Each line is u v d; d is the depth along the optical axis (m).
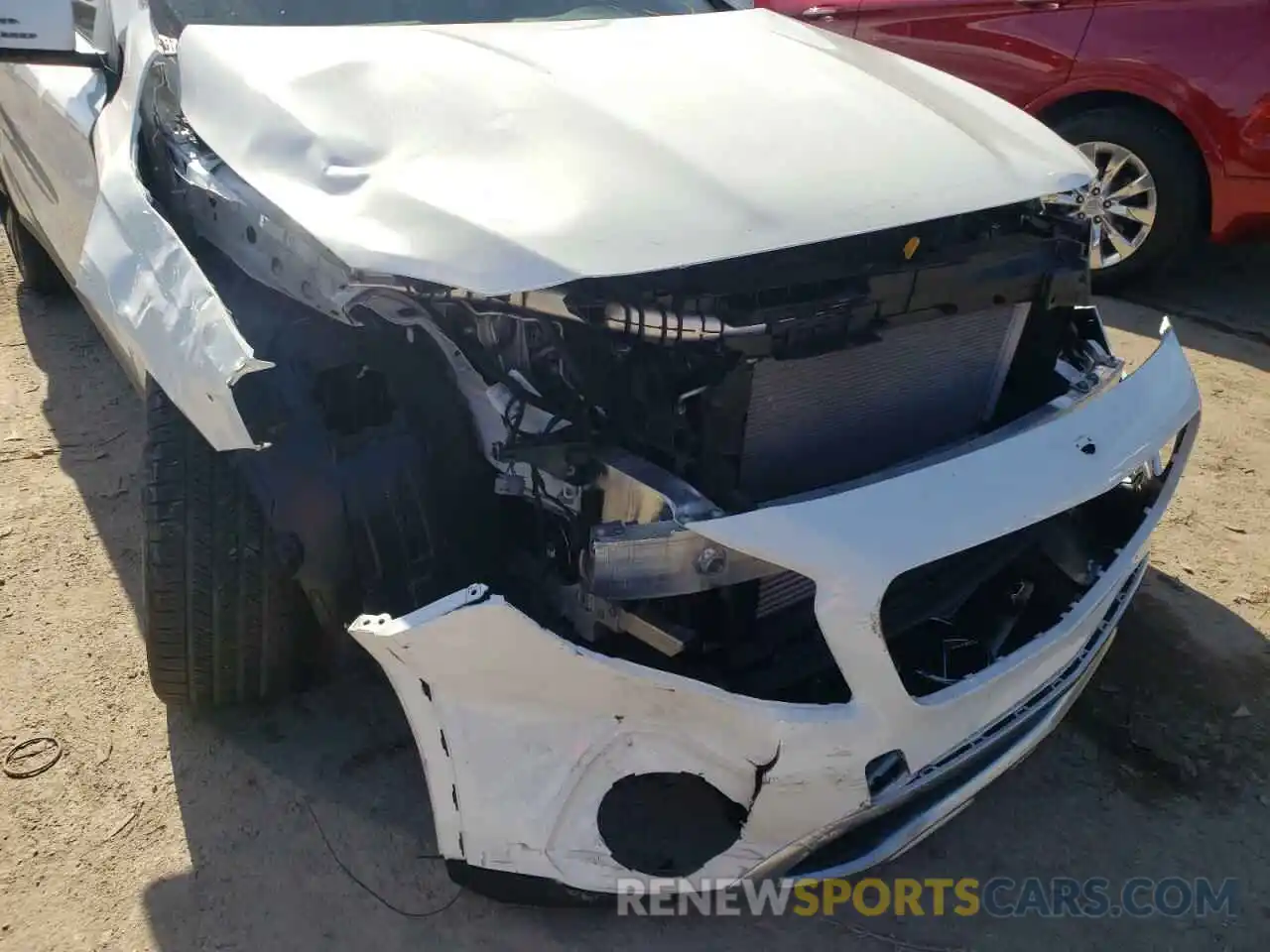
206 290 1.77
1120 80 4.47
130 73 2.47
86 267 2.09
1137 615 2.75
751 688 1.74
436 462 1.80
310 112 1.93
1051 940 1.95
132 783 2.16
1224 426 3.67
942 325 1.96
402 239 1.63
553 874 1.73
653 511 1.61
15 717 2.30
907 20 4.96
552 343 1.67
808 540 1.58
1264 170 4.26
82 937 1.86
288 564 1.77
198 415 1.70
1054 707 2.04
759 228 1.67
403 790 2.17
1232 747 2.37
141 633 2.54
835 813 1.71
